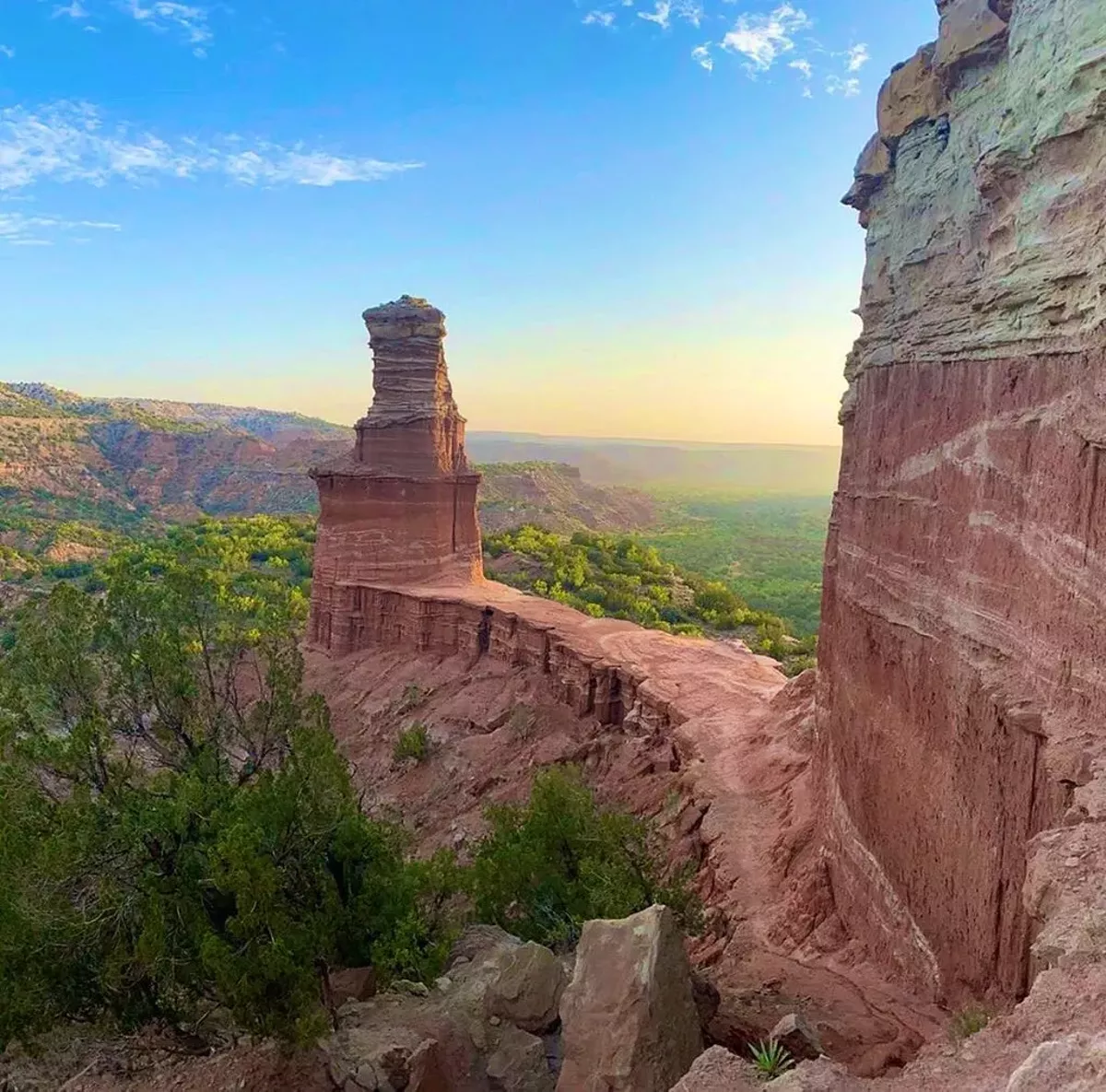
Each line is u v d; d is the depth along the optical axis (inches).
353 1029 703.7
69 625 833.5
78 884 681.0
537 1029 738.2
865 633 917.2
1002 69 685.9
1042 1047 277.4
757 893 1093.1
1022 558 593.0
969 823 642.2
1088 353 525.7
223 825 692.7
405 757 2240.4
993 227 667.4
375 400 3002.0
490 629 2551.7
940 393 759.7
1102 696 491.8
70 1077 721.0
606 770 1865.2
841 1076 347.6
